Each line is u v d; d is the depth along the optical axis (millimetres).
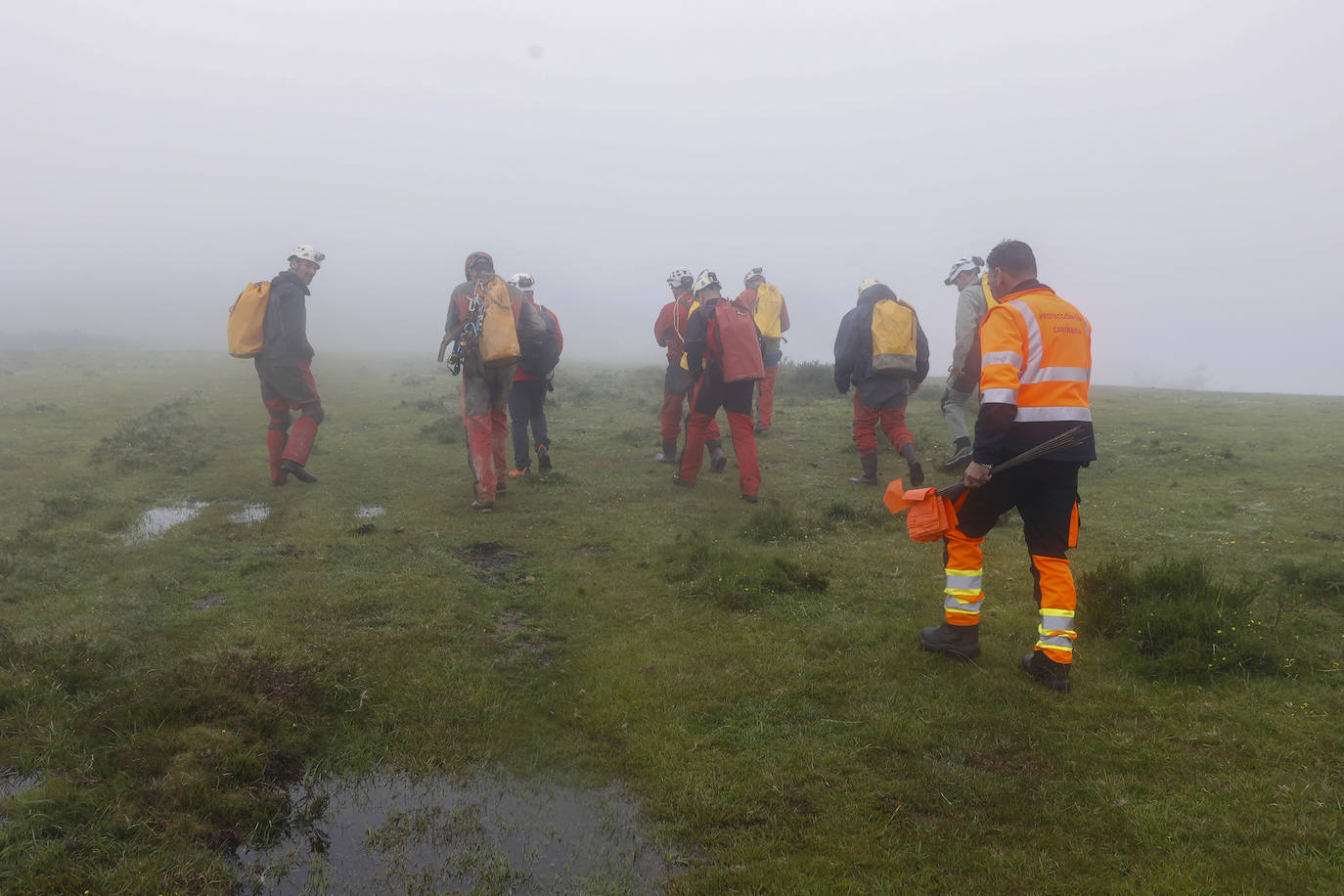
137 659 3357
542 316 7148
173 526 5555
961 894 2018
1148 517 5492
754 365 6266
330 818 2443
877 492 6668
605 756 2797
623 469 7664
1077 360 3168
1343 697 2922
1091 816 2326
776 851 2238
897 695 3133
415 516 5938
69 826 2225
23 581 4309
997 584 4359
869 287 6883
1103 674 3244
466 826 2400
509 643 3783
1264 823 2240
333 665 3357
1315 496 5766
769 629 3850
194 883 2076
